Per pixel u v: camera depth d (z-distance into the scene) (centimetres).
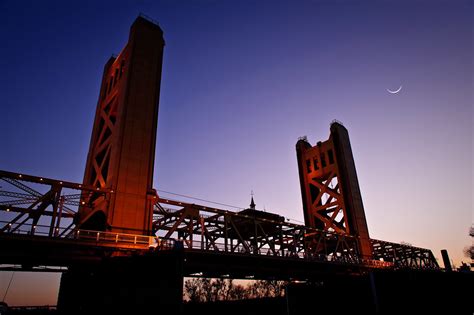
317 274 5506
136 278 2825
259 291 13050
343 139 8181
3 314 4416
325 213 8075
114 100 4922
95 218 4047
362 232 7125
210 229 5575
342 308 3938
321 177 8394
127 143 4075
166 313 2694
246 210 5366
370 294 3688
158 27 5191
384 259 8225
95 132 5169
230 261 4275
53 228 2914
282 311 5816
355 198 7475
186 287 12050
